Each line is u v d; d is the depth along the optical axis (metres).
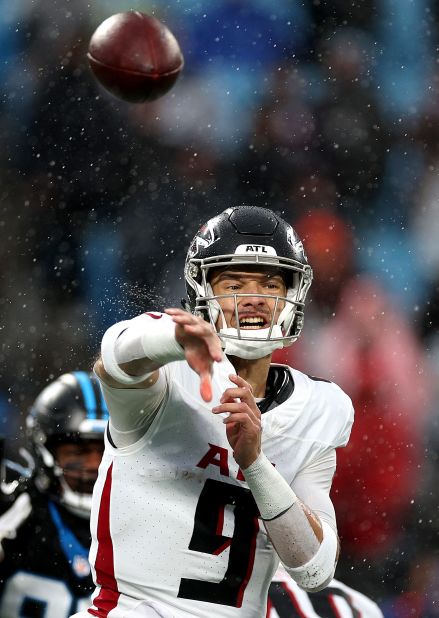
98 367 7.58
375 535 20.33
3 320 24.20
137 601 7.88
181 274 25.75
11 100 26.47
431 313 25.45
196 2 27.62
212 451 7.91
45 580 12.04
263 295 8.11
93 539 8.11
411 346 24.47
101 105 26.47
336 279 25.61
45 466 12.20
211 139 26.81
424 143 27.72
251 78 27.47
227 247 8.13
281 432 8.27
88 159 26.25
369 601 10.98
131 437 7.86
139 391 7.53
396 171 27.31
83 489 12.23
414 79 28.08
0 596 11.98
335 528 8.20
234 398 7.40
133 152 26.48
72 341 24.14
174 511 7.84
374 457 21.30
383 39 28.19
